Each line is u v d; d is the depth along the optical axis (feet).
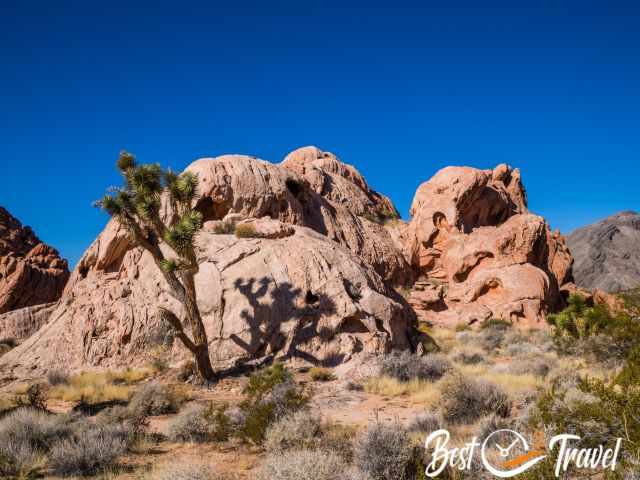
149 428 37.76
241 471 25.94
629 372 19.54
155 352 67.15
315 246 78.95
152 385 45.80
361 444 22.93
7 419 31.94
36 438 30.32
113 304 73.97
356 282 75.72
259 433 30.30
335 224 123.75
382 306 71.46
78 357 69.56
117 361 67.97
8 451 27.91
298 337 65.57
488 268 123.44
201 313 68.59
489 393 35.12
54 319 83.25
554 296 123.34
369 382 54.03
